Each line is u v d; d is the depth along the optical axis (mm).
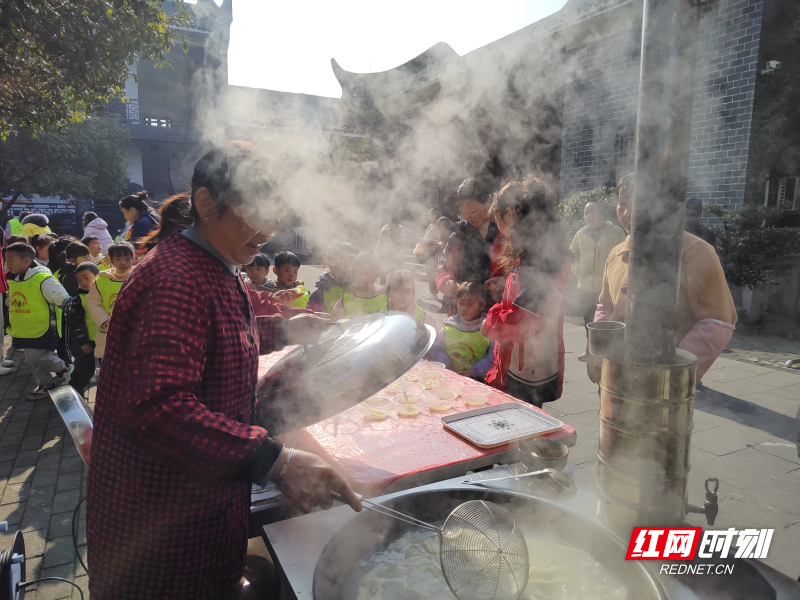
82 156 16094
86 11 4117
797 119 4781
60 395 1446
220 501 1056
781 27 4789
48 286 4062
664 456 823
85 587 2035
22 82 4840
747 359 4430
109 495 1023
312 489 892
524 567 812
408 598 851
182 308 911
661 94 732
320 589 822
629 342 834
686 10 692
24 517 2535
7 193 15875
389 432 1497
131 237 4480
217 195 965
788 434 2945
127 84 15156
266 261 3398
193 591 1064
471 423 1539
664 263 785
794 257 5062
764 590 762
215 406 1013
